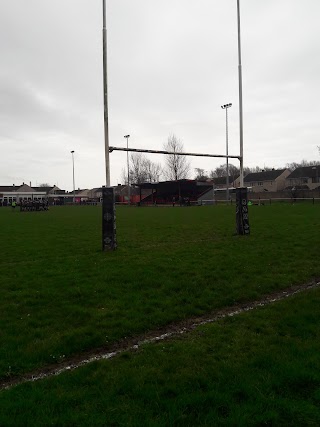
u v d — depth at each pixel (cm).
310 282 772
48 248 1328
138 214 3431
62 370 400
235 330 494
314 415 295
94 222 2600
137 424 288
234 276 807
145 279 793
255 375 360
